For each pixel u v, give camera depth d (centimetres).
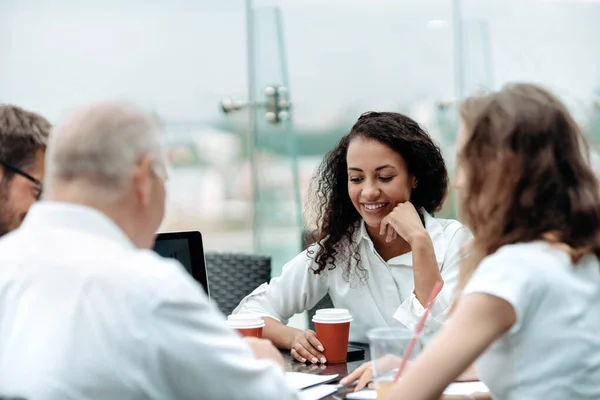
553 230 151
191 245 224
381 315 254
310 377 198
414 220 239
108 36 402
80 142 139
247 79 417
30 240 140
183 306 134
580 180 151
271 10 415
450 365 143
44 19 397
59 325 133
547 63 432
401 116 253
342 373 207
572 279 147
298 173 418
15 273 139
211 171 415
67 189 142
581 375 146
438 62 423
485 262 149
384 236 254
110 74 403
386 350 165
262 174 420
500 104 153
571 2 434
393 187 245
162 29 408
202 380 135
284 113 417
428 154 251
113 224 141
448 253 251
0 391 134
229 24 414
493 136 152
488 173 153
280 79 416
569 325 146
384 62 420
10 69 397
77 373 131
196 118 413
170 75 409
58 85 399
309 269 262
